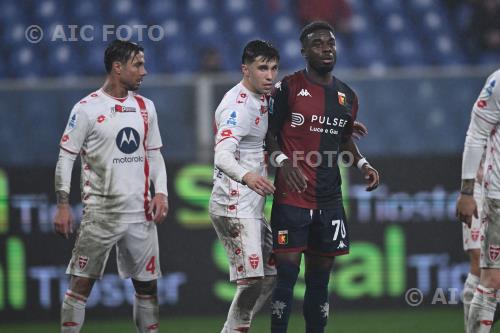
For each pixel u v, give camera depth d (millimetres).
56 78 41719
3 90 29500
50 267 29234
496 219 18500
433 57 44125
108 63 19797
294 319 28828
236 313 19469
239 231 19234
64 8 43812
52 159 29469
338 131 19531
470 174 18797
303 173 19266
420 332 26406
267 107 19391
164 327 28016
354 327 27422
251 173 17906
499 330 24797
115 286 29281
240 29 43562
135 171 19891
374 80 30266
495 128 18594
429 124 30203
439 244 29953
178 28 43219
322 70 19266
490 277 18656
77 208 29031
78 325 19969
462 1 45219
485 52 44469
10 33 42938
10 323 29141
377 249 29828
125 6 43938
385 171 29953
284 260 19141
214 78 29750
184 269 29609
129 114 19828
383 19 44812
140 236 20000
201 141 29672
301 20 44062
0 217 29156
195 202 29594
